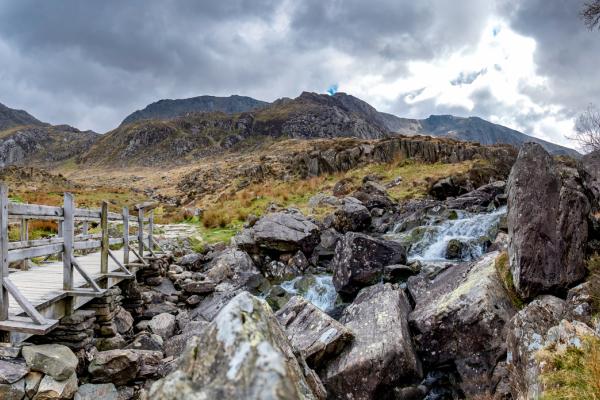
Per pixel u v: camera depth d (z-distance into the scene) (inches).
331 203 999.0
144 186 3304.6
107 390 280.2
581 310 248.1
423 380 314.3
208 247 746.2
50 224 742.5
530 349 218.4
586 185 399.9
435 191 1060.5
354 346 305.4
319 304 542.3
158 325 423.5
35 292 292.0
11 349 231.3
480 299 316.8
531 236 332.5
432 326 322.7
